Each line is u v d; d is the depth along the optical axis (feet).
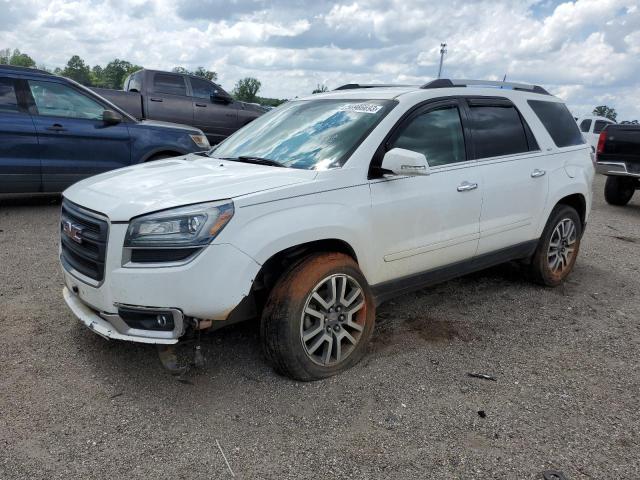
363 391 10.85
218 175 11.32
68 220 11.25
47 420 9.54
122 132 25.77
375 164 12.00
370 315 11.98
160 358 10.34
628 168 33.65
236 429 9.53
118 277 9.75
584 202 17.95
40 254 18.75
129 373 11.15
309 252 11.23
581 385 11.48
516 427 9.89
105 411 9.88
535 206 15.98
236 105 42.52
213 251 9.57
